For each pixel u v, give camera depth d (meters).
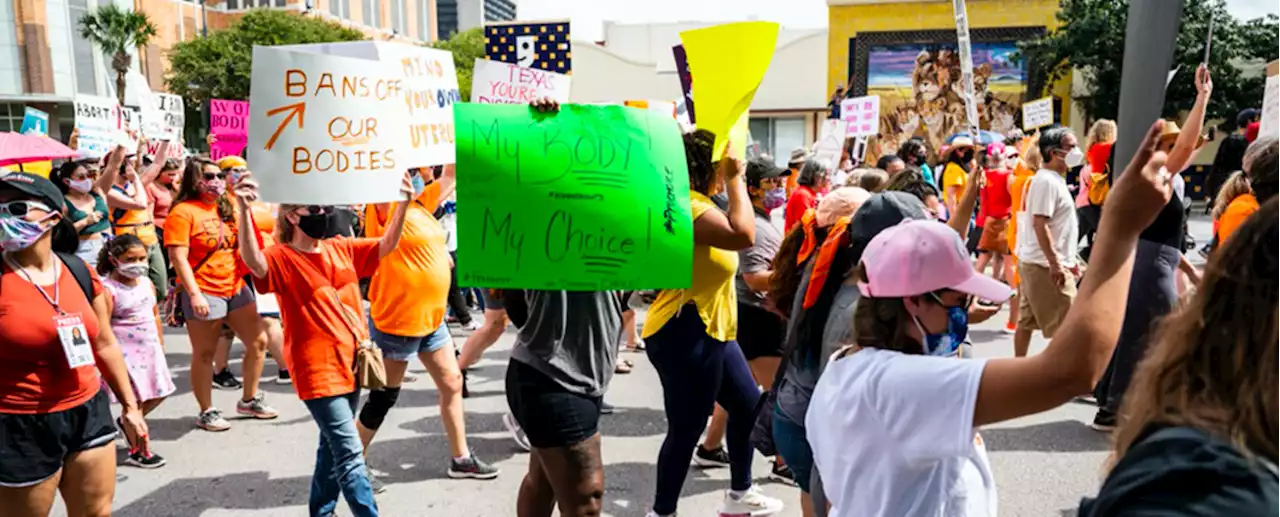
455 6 164.12
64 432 2.98
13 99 47.47
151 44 57.09
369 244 3.84
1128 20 1.34
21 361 2.88
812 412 1.92
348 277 3.69
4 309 2.85
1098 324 1.41
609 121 2.81
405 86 3.87
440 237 4.64
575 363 2.96
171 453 5.17
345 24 74.31
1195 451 0.98
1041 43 26.58
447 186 4.76
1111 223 1.41
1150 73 1.30
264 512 4.30
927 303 1.81
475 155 2.69
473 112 2.72
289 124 3.56
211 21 64.88
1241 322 1.02
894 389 1.67
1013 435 5.05
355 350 3.64
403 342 4.41
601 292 3.04
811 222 3.25
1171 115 17.83
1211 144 18.80
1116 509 1.00
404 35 87.56
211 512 4.30
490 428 5.56
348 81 3.65
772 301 3.43
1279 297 1.00
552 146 2.74
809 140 35.56
